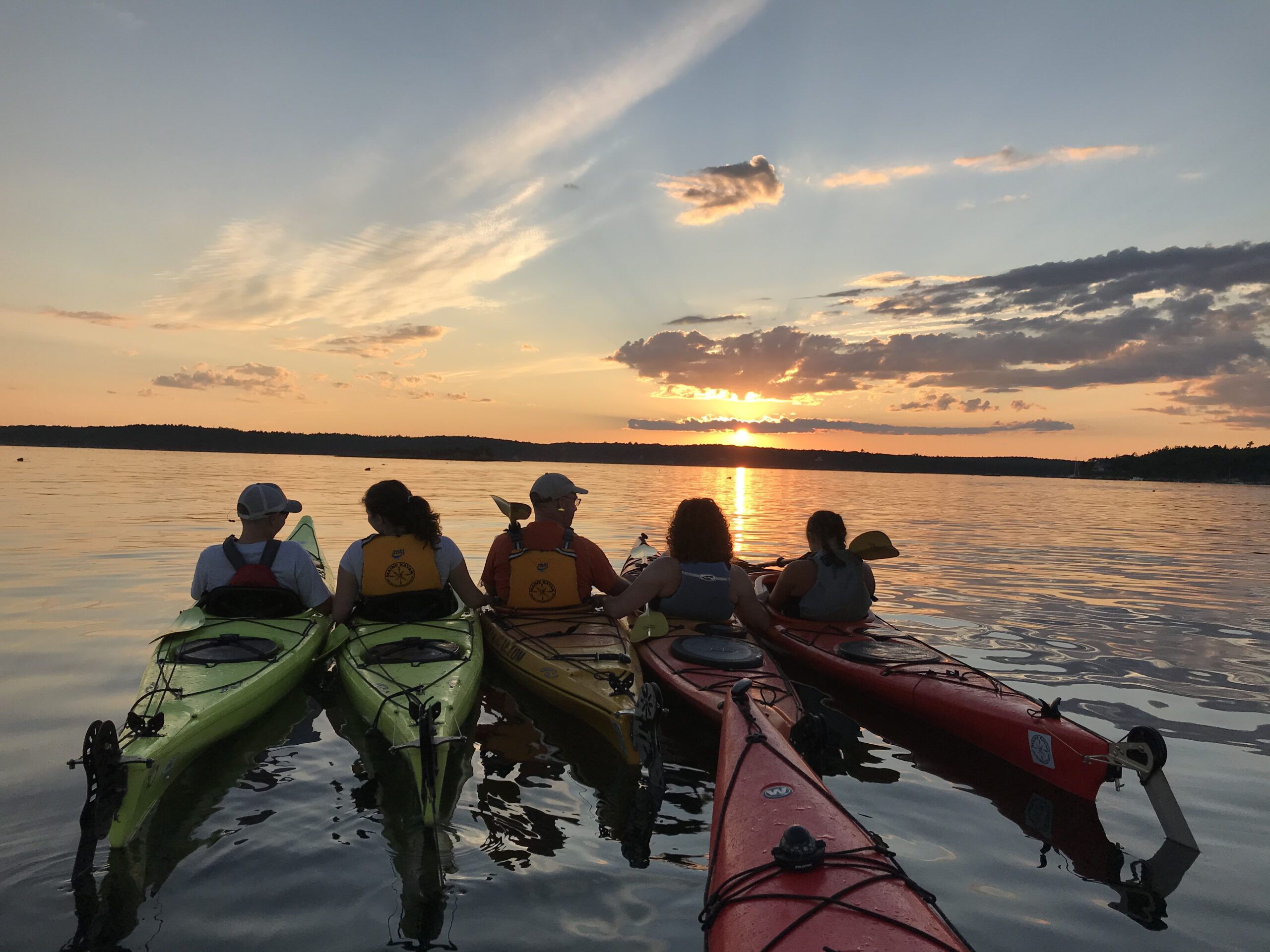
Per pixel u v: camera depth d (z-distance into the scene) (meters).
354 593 5.01
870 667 4.92
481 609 5.70
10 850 2.74
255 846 2.84
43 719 4.09
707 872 2.76
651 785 3.46
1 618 6.34
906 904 2.14
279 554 4.82
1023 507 27.80
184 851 2.79
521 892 2.58
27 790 3.22
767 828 2.57
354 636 4.79
